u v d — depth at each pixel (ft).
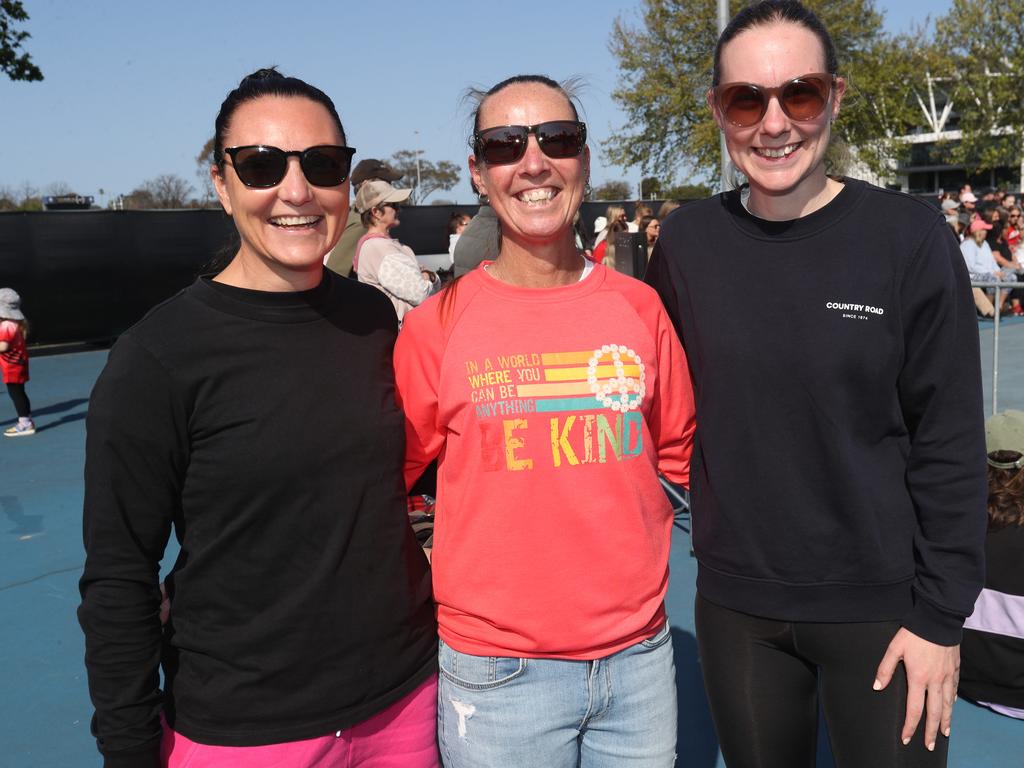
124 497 4.94
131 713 5.02
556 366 5.61
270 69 5.73
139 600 5.04
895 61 77.97
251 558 5.11
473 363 5.63
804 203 5.75
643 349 5.79
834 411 5.49
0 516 19.04
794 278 5.60
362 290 5.90
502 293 5.82
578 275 6.14
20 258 42.32
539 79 6.00
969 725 9.96
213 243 47.34
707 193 82.12
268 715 5.10
